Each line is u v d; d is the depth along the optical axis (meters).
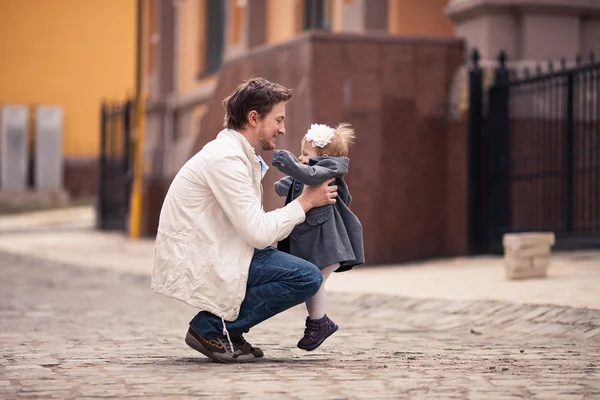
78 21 53.31
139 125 30.91
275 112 7.50
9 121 51.84
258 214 7.24
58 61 53.12
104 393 6.18
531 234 13.77
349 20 21.91
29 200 49.81
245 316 7.45
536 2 18.92
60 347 9.02
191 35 34.19
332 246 7.45
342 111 18.62
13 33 52.81
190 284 7.30
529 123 18.28
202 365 7.48
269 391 6.18
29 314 12.73
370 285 14.72
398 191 18.88
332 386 6.39
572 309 10.52
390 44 18.86
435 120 19.06
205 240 7.30
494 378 6.79
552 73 17.09
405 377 6.82
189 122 33.53
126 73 53.72
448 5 19.86
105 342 9.50
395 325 11.24
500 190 18.33
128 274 18.69
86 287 17.05
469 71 18.53
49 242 29.03
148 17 37.06
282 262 7.39
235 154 7.31
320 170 7.26
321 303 7.60
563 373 7.07
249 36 28.34
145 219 30.69
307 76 18.64
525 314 10.79
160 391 6.22
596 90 17.05
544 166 17.64
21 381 6.71
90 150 53.38
